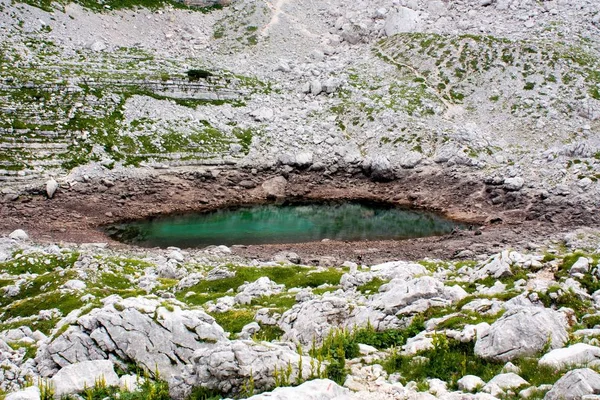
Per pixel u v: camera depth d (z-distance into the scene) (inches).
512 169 2940.5
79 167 2898.6
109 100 3341.5
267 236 2514.8
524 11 4601.4
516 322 695.7
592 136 3144.7
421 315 871.1
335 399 589.6
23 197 2679.6
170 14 5118.1
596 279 1030.4
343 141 3361.2
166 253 2165.4
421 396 607.2
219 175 3068.4
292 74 4067.4
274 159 3196.4
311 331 933.8
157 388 700.7
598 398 499.2
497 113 3457.2
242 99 3710.6
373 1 5162.4
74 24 4443.9
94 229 2534.5
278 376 660.7
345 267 1732.3
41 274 1726.1
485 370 657.6
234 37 4854.8
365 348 789.9
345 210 2881.4
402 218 2753.4
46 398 679.1
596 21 4279.0
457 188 2955.2
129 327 797.9
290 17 5083.7
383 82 3875.5
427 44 4215.1
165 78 3617.1
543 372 609.3
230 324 1110.4
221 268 1744.6
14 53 3678.6
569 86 3501.5
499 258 1181.1
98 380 712.4
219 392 668.1
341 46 4714.6
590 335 716.7
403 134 3334.2
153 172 2989.7
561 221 2492.6
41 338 1115.3
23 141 2945.4
